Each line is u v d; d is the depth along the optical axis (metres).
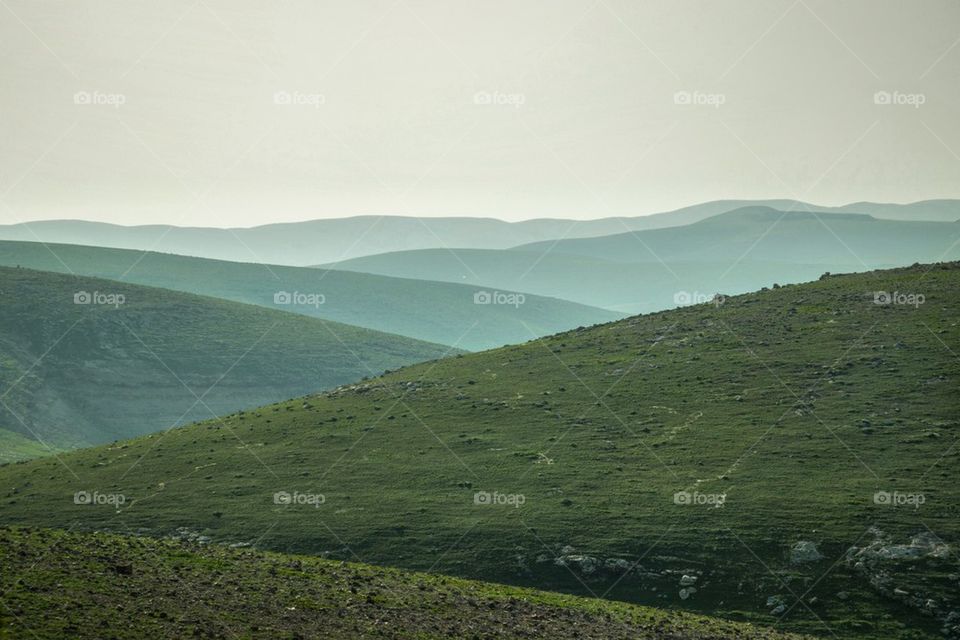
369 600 80.19
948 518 117.81
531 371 188.12
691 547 117.94
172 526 135.00
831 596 107.88
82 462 170.25
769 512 122.94
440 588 93.56
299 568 93.56
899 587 107.25
